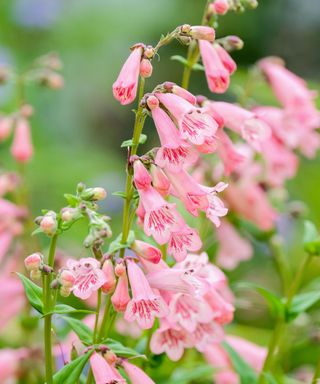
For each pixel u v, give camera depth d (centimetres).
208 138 79
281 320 94
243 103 107
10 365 101
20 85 111
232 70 88
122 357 81
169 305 82
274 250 111
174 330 85
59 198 151
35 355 101
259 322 127
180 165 78
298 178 147
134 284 78
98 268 77
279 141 107
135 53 79
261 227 108
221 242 108
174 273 81
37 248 107
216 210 80
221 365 98
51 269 78
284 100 107
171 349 85
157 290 81
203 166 102
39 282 103
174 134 78
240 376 93
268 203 109
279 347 103
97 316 80
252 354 99
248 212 107
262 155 109
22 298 105
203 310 84
